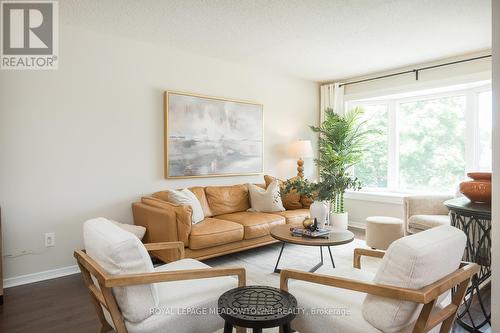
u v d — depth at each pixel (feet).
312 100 18.03
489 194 7.12
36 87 9.78
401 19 9.87
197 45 12.24
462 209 6.82
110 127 11.21
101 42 10.96
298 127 17.37
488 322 7.00
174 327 5.02
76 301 8.36
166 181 12.66
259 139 15.42
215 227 10.73
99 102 10.95
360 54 13.21
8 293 8.86
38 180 9.86
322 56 13.51
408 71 14.92
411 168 15.89
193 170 13.19
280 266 10.87
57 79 10.14
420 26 10.39
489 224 7.22
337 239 9.11
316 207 10.56
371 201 16.39
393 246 4.38
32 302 8.29
